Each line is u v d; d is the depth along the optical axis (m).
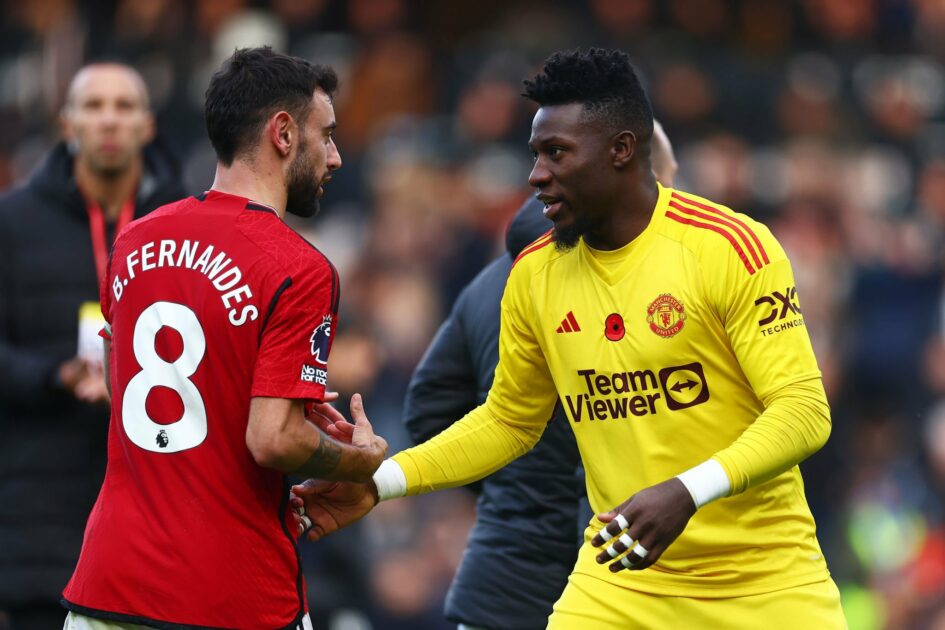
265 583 13.65
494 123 39.66
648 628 14.84
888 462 35.91
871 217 40.50
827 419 14.01
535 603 17.72
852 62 43.78
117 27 38.91
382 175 38.41
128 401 13.80
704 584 14.61
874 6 45.00
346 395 25.75
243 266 13.47
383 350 34.09
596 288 14.66
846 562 31.92
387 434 32.75
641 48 41.38
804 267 37.69
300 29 41.16
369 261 36.19
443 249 36.66
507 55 40.94
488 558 17.98
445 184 38.25
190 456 13.52
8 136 38.53
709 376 14.37
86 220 20.39
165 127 37.56
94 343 18.86
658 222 14.49
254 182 13.96
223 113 13.95
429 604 30.31
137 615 13.42
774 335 13.96
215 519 13.48
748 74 41.50
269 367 13.29
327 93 14.50
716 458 13.60
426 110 41.00
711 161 39.19
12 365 19.47
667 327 14.29
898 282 38.62
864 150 42.06
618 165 14.30
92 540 13.86
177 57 38.00
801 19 44.06
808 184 40.34
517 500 17.86
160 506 13.54
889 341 37.81
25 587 19.52
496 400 15.82
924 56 45.09
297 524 14.91
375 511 30.80
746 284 14.00
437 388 18.75
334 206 38.41
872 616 31.98
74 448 19.72
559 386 15.12
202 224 13.73
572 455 17.58
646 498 13.38
